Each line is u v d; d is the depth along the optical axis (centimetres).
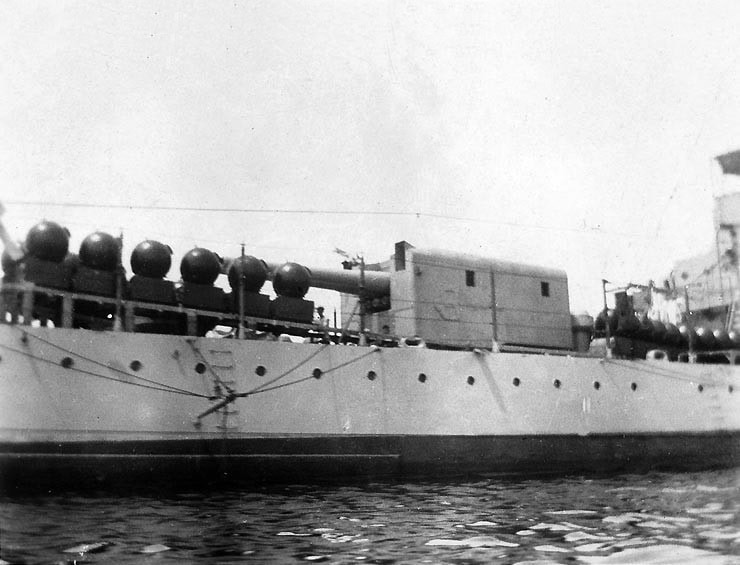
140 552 1045
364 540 1144
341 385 1942
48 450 1580
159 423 1692
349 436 1920
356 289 2298
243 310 1839
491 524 1290
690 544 1099
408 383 2050
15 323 1595
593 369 2447
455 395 2127
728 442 2692
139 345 1698
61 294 1656
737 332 2902
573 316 2634
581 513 1420
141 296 1758
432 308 2292
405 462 1995
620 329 2661
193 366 1752
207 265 1836
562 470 2283
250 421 1795
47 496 1542
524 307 2494
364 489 1798
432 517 1372
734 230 2973
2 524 1234
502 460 2166
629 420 2478
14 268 1625
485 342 2372
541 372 2323
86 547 1070
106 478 1627
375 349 2016
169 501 1541
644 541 1124
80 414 1619
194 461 1716
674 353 2842
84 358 1639
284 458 1823
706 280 3098
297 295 1980
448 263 2364
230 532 1204
